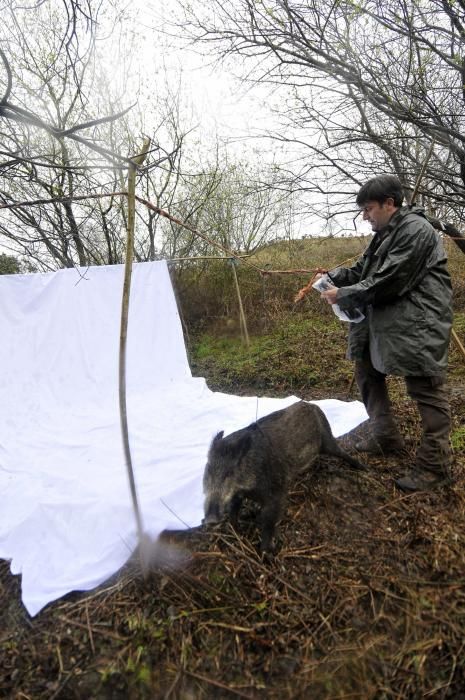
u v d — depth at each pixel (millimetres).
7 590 2430
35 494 3107
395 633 2023
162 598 2211
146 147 1868
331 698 1799
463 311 7770
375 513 2746
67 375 5090
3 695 1870
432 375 2643
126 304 1863
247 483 2389
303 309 8375
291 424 2791
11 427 4391
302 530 2645
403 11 4445
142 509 2771
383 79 5195
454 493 2834
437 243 2648
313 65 5062
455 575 2264
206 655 1973
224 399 4828
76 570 2469
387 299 2680
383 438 3342
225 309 8219
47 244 7145
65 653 2021
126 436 1959
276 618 2104
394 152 5570
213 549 2502
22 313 5035
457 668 1878
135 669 1927
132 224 1848
